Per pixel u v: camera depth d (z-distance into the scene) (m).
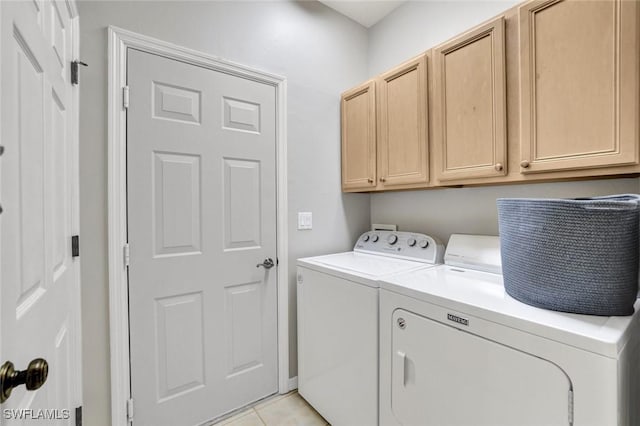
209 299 1.62
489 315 0.94
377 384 1.33
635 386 0.86
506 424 0.90
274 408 1.75
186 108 1.54
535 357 0.84
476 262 1.49
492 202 1.64
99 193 1.32
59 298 1.00
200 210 1.59
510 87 1.26
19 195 0.66
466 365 1.00
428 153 1.59
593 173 1.05
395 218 2.17
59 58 1.02
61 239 1.05
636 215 0.84
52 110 0.94
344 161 2.14
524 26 1.19
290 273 1.93
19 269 0.65
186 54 1.53
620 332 0.76
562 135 1.10
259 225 1.80
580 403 0.76
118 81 1.35
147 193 1.43
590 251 0.86
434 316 1.09
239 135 1.72
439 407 1.08
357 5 2.11
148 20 1.44
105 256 1.34
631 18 0.95
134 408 1.40
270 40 1.84
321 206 2.08
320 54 2.07
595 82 1.02
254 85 1.77
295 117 1.95
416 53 2.01
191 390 1.57
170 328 1.50
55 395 0.94
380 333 1.31
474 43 1.38
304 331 1.79
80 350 1.26
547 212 0.92
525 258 0.98
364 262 1.75
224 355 1.68
